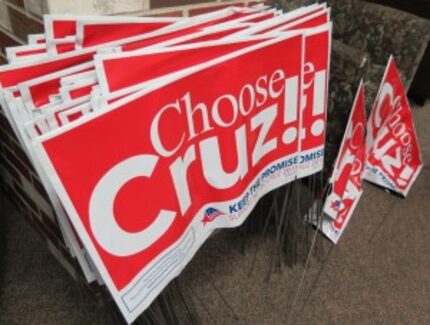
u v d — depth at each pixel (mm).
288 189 1178
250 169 915
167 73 706
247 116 843
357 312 1200
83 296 1184
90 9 732
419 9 2051
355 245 1431
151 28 784
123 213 641
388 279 1312
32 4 730
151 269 726
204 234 890
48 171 523
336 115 1230
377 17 1577
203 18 853
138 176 648
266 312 1184
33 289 1196
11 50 669
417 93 2342
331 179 1229
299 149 1042
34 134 573
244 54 771
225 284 1258
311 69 949
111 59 625
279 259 1327
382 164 1715
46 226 1209
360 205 1619
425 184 1766
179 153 723
